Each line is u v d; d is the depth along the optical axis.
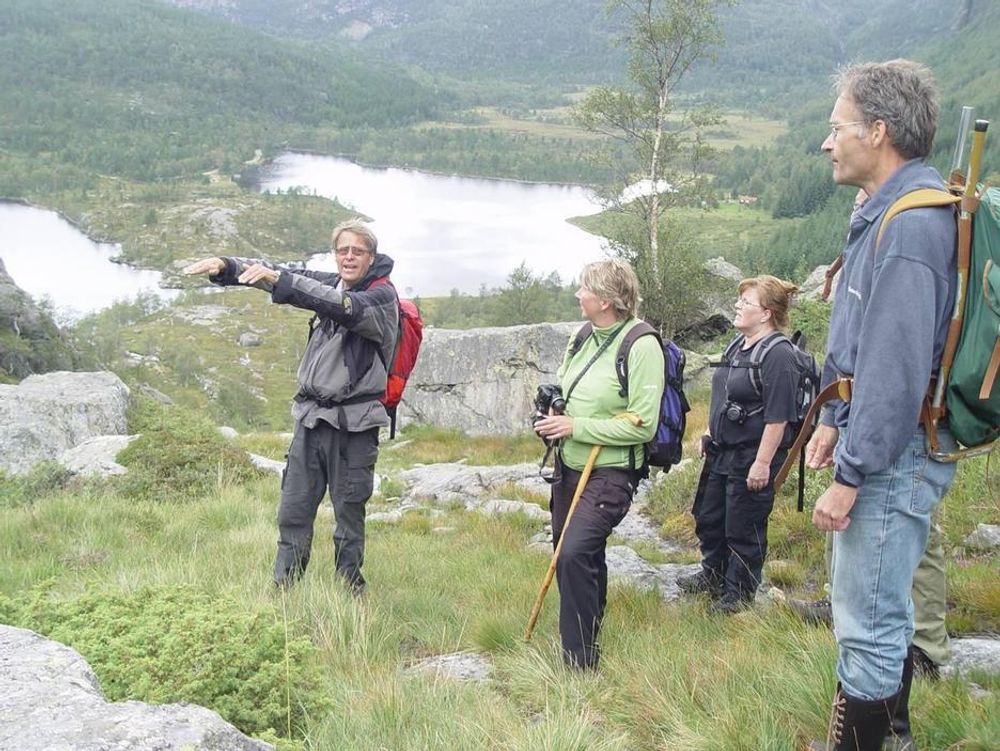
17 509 8.80
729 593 5.02
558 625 4.66
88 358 46.25
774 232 138.38
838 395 2.69
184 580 5.21
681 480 8.62
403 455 16.72
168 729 2.11
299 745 2.75
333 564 5.95
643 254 29.11
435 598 5.40
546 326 18.97
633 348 4.15
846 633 2.60
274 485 10.35
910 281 2.33
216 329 154.12
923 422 2.45
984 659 3.67
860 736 2.62
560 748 2.95
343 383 5.04
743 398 4.97
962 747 2.83
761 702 3.18
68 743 1.97
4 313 42.56
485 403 18.78
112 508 8.37
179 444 10.96
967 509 6.03
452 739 3.04
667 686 3.53
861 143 2.56
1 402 14.96
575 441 4.27
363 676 3.86
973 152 2.33
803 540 6.50
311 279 4.77
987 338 2.31
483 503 9.77
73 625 3.51
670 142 31.17
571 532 4.09
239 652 3.21
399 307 5.12
